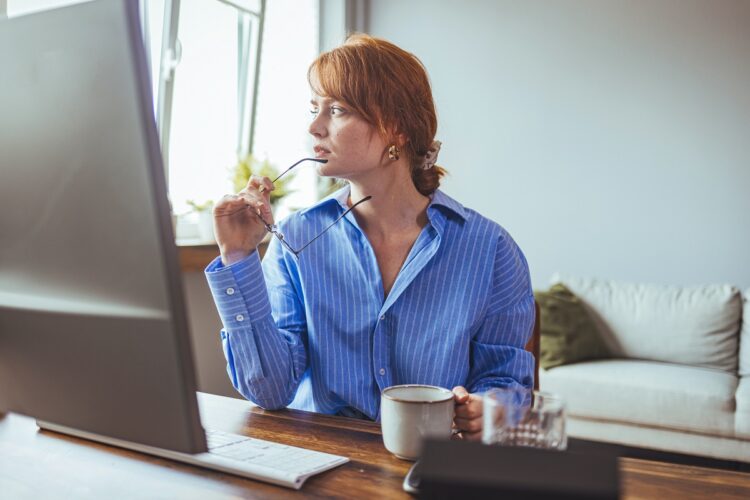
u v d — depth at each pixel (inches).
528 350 55.6
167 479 31.9
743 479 33.6
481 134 168.1
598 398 120.0
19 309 27.1
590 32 157.2
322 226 50.9
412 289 48.0
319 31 165.2
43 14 24.4
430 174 50.0
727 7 145.9
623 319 136.7
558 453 21.4
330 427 41.3
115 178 23.6
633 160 155.0
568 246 161.6
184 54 119.8
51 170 25.0
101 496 29.9
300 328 50.1
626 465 35.6
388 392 35.8
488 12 165.8
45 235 25.8
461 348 47.1
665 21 150.9
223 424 41.6
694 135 149.9
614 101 155.9
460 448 21.5
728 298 131.6
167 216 23.3
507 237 50.7
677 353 131.6
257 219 43.5
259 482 31.6
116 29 22.6
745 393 112.0
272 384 44.5
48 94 24.6
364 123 45.3
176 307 23.6
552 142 161.6
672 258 152.7
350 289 48.8
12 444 36.6
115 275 24.4
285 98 151.1
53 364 27.2
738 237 147.4
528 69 162.9
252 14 134.3
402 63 46.6
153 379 24.6
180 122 120.5
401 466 34.0
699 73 148.9
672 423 114.8
